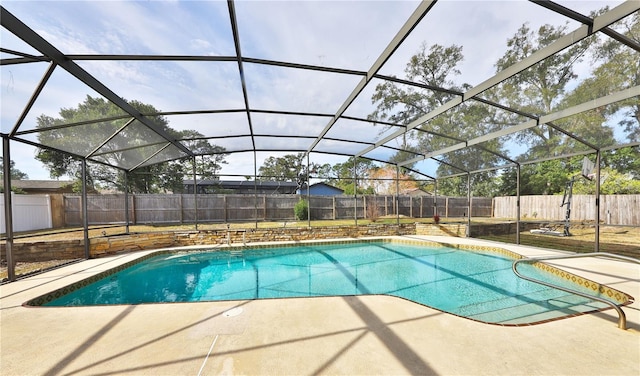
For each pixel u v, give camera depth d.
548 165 18.47
